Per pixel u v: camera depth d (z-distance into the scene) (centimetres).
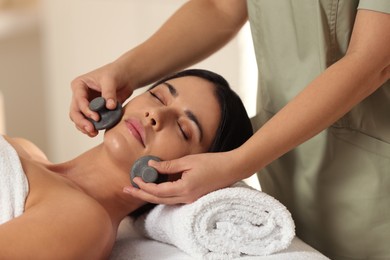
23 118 362
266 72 149
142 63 156
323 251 148
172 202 129
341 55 137
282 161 151
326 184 143
